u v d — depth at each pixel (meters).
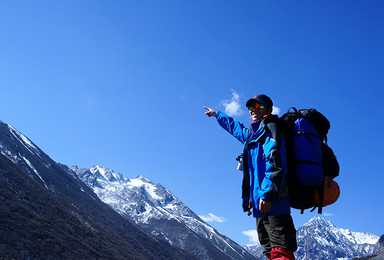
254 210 3.52
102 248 127.12
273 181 3.10
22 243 84.81
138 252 184.25
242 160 3.86
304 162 3.32
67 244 104.00
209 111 4.64
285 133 3.54
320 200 3.38
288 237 3.17
